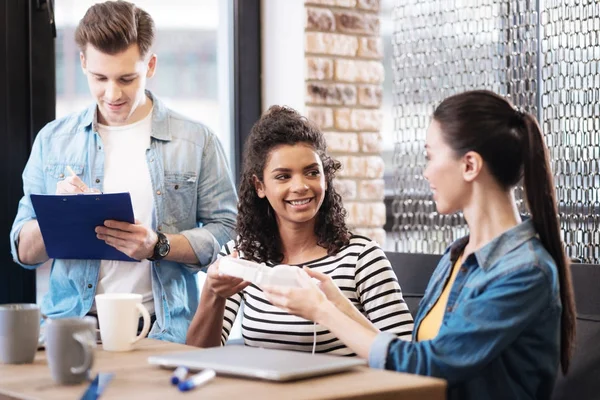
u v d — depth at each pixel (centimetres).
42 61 325
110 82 257
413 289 257
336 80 370
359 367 165
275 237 244
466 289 178
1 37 315
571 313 182
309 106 362
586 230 264
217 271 207
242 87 376
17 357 176
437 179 185
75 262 264
